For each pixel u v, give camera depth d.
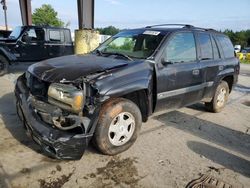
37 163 3.29
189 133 4.62
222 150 4.07
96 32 9.67
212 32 5.43
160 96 4.01
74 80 3.08
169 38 4.22
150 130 4.60
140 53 4.12
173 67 4.15
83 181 3.00
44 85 3.33
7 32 12.52
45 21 42.94
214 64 5.18
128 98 3.69
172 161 3.59
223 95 5.90
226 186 3.13
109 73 3.31
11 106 5.46
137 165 3.41
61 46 11.39
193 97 4.84
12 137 3.95
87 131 3.09
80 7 9.80
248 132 4.97
